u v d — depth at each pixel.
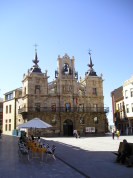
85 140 38.41
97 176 11.28
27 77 57.12
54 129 56.00
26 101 56.56
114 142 32.50
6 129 68.50
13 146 28.50
